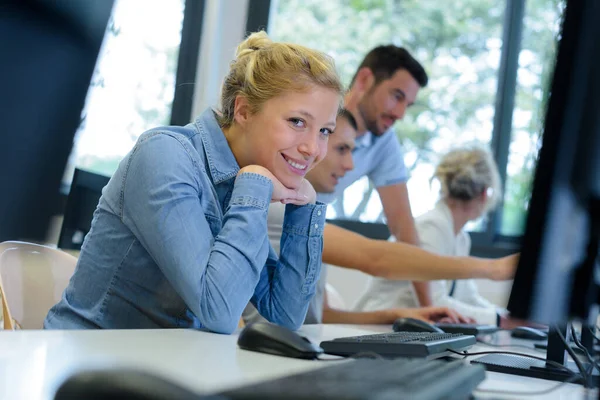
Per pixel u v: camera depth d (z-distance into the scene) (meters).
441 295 2.58
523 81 3.44
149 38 3.04
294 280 1.41
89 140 2.80
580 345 1.06
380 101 2.31
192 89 3.12
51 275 1.51
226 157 1.37
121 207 1.28
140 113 3.02
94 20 0.54
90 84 0.55
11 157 0.50
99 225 1.32
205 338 1.08
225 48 3.19
